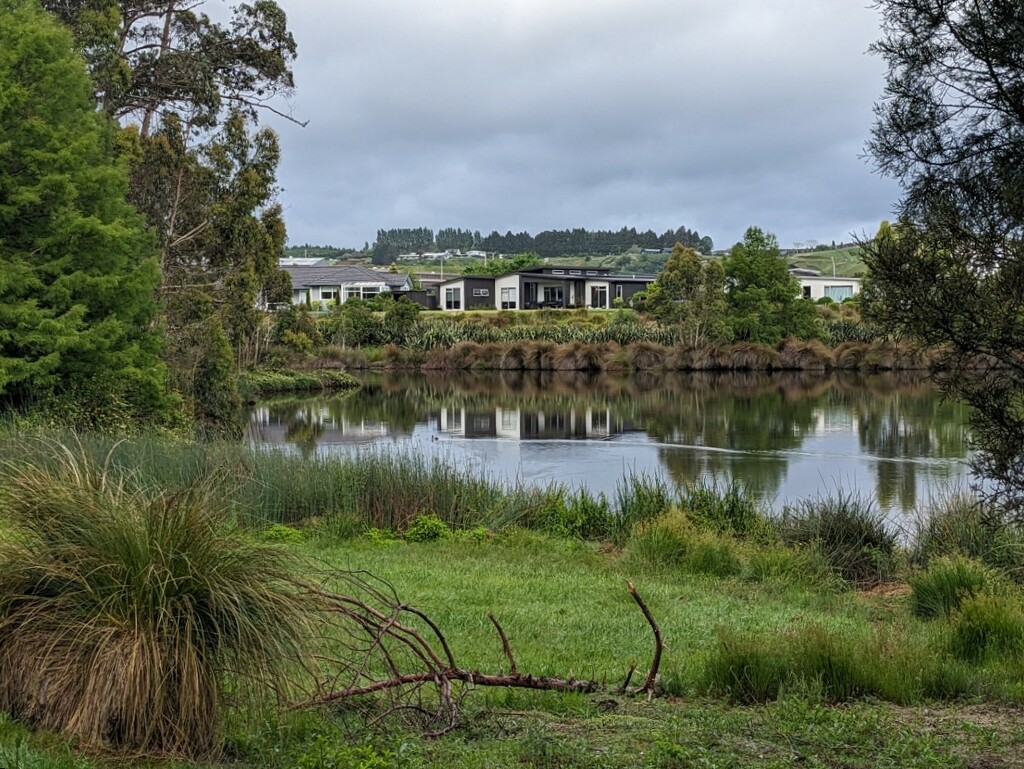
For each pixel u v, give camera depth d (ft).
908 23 17.93
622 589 32.76
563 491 50.03
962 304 16.98
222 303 103.19
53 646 14.82
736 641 21.71
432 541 41.11
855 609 32.19
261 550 16.03
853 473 67.92
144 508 15.92
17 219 62.34
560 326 211.41
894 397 131.03
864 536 40.16
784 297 197.16
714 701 19.81
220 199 102.42
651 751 15.44
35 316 59.41
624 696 19.80
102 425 60.70
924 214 17.63
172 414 72.69
